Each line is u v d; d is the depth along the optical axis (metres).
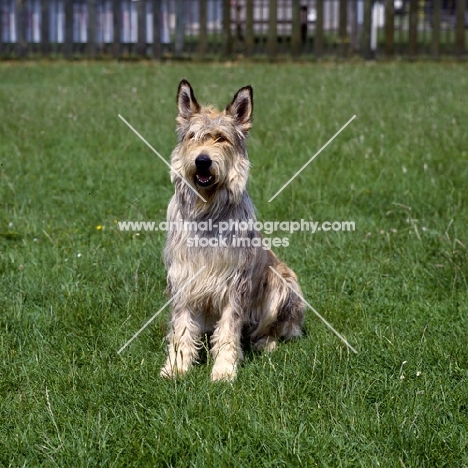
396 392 3.66
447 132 6.59
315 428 3.50
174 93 8.28
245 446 3.44
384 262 4.68
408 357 3.86
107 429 3.50
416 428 3.47
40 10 11.45
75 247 4.80
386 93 8.35
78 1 11.84
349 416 3.54
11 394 3.71
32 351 3.94
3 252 4.77
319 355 3.87
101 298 4.31
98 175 5.78
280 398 3.62
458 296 4.39
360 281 4.53
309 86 8.79
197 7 16.61
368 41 11.34
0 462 3.41
